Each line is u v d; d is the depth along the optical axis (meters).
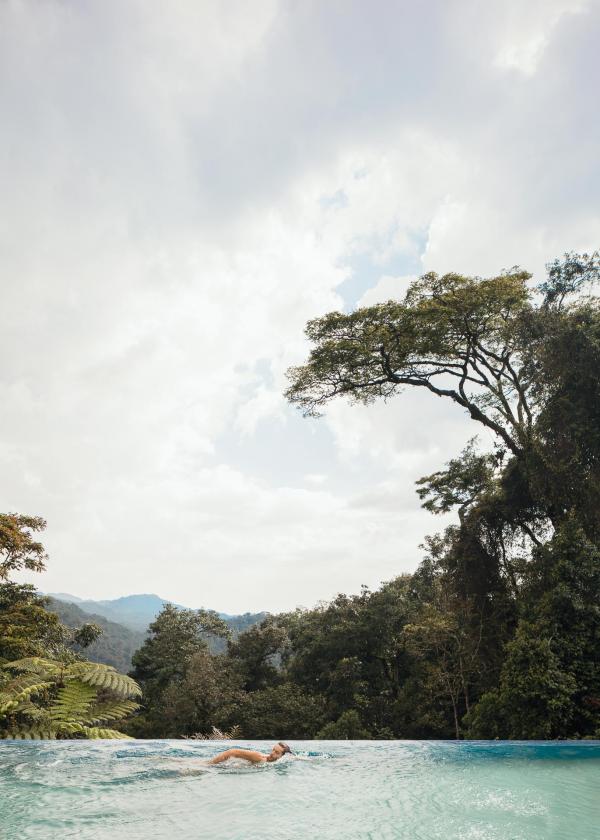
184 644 46.66
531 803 4.88
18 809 4.39
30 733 8.45
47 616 20.09
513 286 18.58
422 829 4.04
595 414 14.99
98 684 8.94
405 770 6.56
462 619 19.39
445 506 21.16
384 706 31.05
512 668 13.23
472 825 4.16
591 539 14.68
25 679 9.20
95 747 7.71
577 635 13.23
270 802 4.85
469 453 20.91
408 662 32.44
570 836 3.86
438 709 26.83
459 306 18.78
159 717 36.41
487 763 7.08
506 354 19.78
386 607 33.38
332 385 22.91
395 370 21.77
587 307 15.86
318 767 6.77
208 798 4.96
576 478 15.11
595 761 7.23
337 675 32.00
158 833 3.84
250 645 39.69
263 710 31.61
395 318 19.52
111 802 4.69
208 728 32.66
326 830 4.00
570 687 12.46
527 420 18.25
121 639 168.12
